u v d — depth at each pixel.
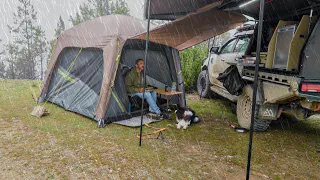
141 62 5.43
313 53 3.46
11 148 3.53
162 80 6.41
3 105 5.81
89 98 5.20
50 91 6.21
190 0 4.23
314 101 3.51
